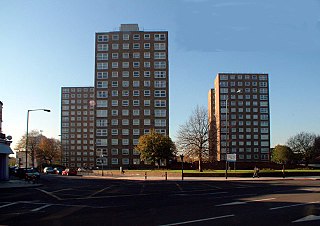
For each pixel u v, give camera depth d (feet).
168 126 327.47
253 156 450.30
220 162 263.90
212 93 507.71
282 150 340.80
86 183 136.67
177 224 39.04
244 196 72.23
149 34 337.31
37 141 411.95
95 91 333.21
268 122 456.86
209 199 66.74
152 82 331.77
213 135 234.38
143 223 40.04
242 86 460.14
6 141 152.46
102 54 336.90
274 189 92.12
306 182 129.70
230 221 40.81
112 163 325.21
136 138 326.85
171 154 268.41
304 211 49.03
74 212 50.42
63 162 548.72
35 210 53.26
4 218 45.34
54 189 103.24
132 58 334.85
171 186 110.83
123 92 331.77
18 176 201.77
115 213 48.62
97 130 329.52
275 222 40.14
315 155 354.13
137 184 125.08
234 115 454.81
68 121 563.07
